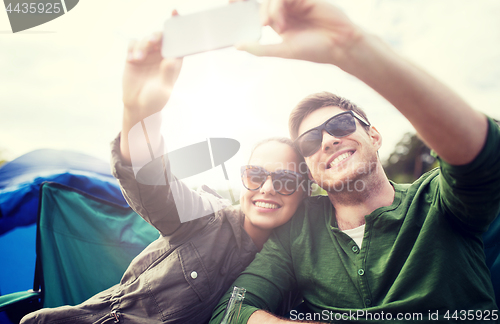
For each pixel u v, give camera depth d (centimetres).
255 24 68
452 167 74
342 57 64
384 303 93
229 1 69
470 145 68
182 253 115
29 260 151
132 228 154
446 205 90
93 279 142
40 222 141
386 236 99
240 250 121
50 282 136
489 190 76
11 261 150
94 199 153
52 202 145
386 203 105
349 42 62
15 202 154
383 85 64
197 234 119
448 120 65
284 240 117
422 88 63
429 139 69
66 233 144
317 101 113
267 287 105
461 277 90
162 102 83
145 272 118
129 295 114
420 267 92
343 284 101
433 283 89
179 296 110
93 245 147
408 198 101
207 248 116
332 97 112
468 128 66
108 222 152
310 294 108
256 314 91
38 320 109
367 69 63
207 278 112
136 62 79
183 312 109
